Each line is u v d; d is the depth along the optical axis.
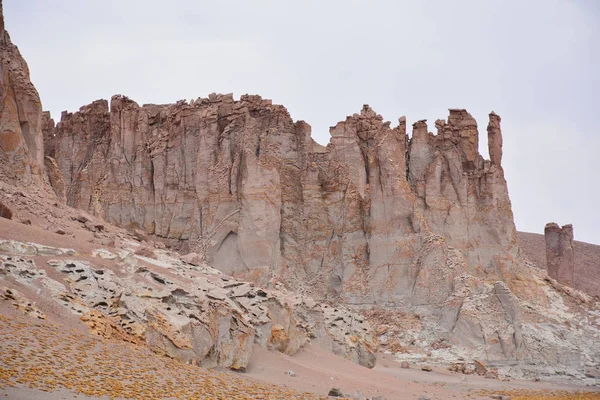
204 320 46.62
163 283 49.44
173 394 35.88
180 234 87.88
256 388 42.09
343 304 85.00
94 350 38.03
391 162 89.19
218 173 85.88
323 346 63.50
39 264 45.28
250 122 87.06
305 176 89.81
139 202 89.81
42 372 33.09
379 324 82.38
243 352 48.53
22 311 39.16
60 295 42.69
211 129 88.12
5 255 44.66
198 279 54.72
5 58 62.16
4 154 60.28
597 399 63.97
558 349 79.69
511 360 77.25
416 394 53.97
